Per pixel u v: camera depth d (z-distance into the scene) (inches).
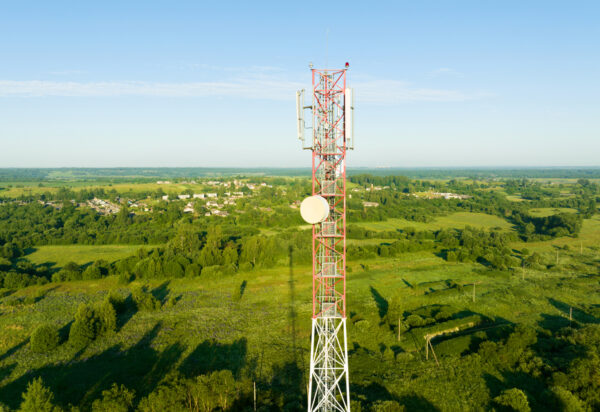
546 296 3088.1
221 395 1648.6
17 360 2094.0
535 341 2150.6
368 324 2503.7
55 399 1736.0
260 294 3176.7
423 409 1673.2
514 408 1620.3
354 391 1793.8
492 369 1969.7
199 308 2861.7
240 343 2283.5
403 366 2022.6
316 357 1704.0
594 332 2164.1
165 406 1546.5
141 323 2588.6
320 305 1515.7
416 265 4143.7
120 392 1619.1
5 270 3806.6
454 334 2412.6
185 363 2062.0
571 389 1732.3
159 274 3627.0
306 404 1667.1
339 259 1498.5
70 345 2260.1
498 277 3663.9
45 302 3011.8
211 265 3927.2
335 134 1373.0
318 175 1445.6
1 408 1649.9
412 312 2773.1
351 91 1328.7
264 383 1860.2
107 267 3821.4
